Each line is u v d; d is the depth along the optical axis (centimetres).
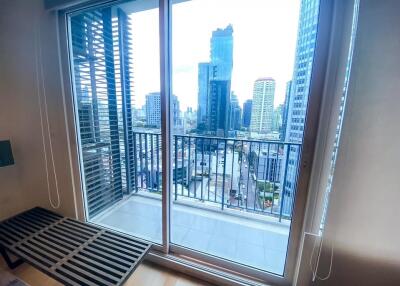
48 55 149
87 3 135
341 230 92
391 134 78
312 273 105
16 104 168
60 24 145
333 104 93
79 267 107
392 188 81
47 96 157
